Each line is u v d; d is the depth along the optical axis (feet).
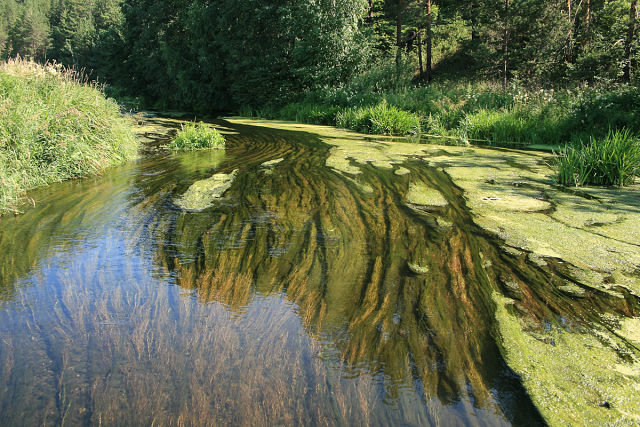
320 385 5.51
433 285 8.28
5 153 16.25
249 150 25.61
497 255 9.72
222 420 4.89
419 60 84.94
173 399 5.24
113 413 5.01
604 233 11.15
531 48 62.75
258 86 62.39
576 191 15.72
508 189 15.92
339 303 7.61
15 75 21.93
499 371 5.87
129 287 8.28
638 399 5.35
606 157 17.04
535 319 7.18
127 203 14.17
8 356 6.15
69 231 11.51
